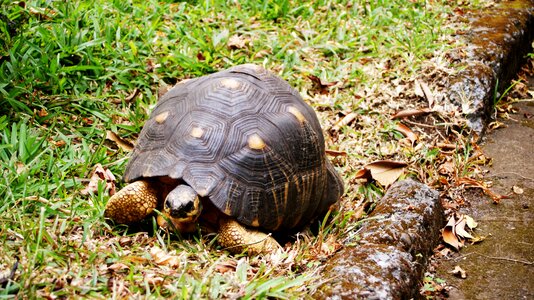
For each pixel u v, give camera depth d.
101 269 1.34
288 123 1.48
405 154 1.78
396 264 1.39
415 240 1.49
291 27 2.12
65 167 1.54
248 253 1.42
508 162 1.82
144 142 1.47
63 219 1.43
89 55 1.80
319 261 1.44
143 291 1.32
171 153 1.42
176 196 1.38
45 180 1.51
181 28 2.00
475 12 2.29
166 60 1.89
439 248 1.57
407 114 1.88
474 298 1.46
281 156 1.45
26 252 1.34
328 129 1.82
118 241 1.42
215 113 1.45
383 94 1.93
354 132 1.82
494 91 1.99
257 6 2.17
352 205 1.63
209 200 1.39
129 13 2.02
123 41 1.89
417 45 2.06
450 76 1.97
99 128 1.70
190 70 1.89
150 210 1.45
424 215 1.54
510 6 2.35
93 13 1.93
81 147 1.64
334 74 1.97
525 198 1.71
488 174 1.78
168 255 1.39
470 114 1.89
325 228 1.56
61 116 1.69
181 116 1.46
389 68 2.02
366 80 1.96
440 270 1.52
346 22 2.17
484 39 2.12
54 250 1.36
